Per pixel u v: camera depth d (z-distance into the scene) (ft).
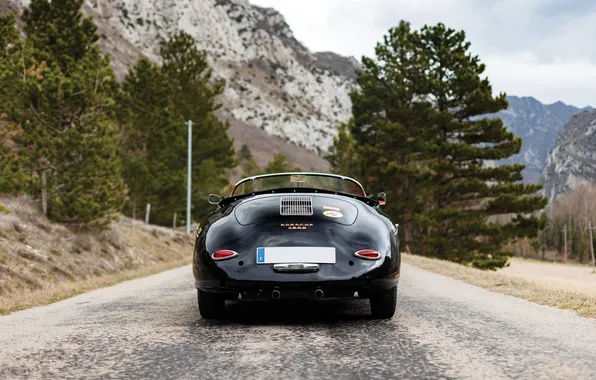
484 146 126.93
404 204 134.41
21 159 58.75
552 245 408.46
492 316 18.21
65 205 61.11
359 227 16.34
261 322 16.97
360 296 16.74
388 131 126.62
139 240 87.20
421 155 125.80
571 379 10.28
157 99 127.34
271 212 16.42
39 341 14.60
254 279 15.35
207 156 153.17
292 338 14.33
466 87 123.34
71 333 15.81
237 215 16.70
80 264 56.08
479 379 10.35
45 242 55.21
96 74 61.26
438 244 120.26
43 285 43.16
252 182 21.03
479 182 118.21
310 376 10.62
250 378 10.52
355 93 138.51
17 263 45.44
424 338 14.32
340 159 196.13
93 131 61.57
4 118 59.16
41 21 80.64
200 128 150.41
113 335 15.29
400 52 131.54
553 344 13.58
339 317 17.81
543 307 20.61
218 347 13.35
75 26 81.00
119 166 66.33
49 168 60.13
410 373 10.81
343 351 12.78
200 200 150.51
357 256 15.75
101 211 62.90
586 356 12.22
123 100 118.42
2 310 23.22
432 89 126.00
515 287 28.48
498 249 122.52
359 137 137.90
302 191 18.43
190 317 18.43
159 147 129.70
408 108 127.44
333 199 17.34
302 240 15.70
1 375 10.98
